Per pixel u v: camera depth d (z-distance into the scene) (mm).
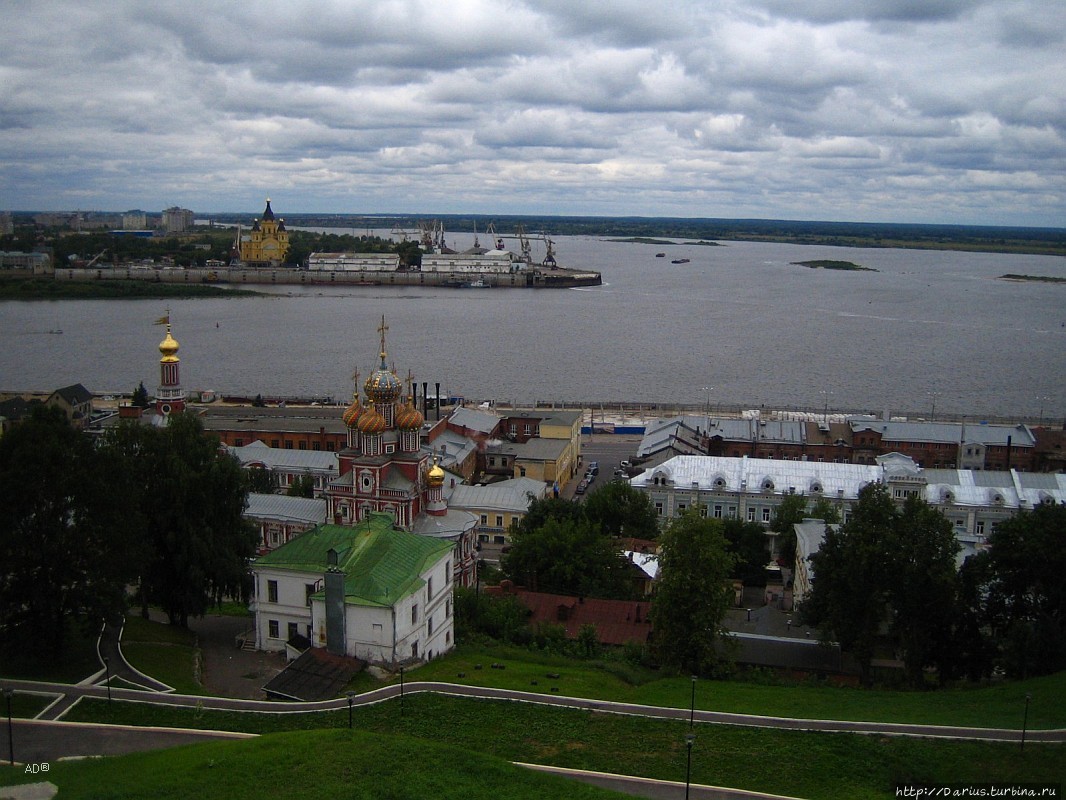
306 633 87938
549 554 120125
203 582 96875
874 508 96312
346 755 60844
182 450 100875
